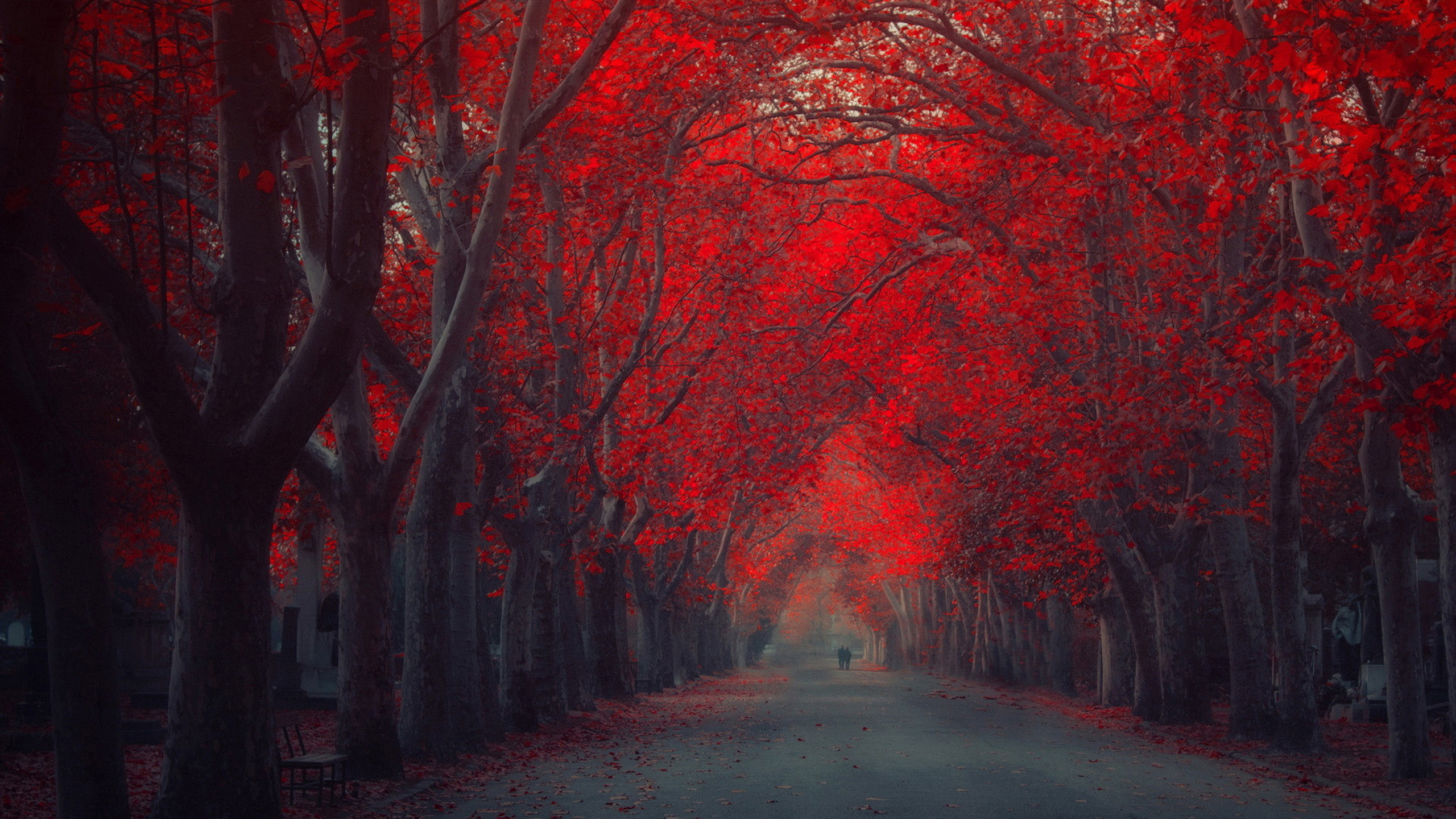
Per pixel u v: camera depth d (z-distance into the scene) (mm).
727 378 29422
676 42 16828
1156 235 20000
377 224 10031
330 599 29656
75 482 8914
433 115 16438
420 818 11891
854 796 13523
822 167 27781
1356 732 23953
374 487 14609
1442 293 12719
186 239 18141
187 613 9906
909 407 30656
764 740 22109
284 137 12203
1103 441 18641
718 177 23797
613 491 28438
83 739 8805
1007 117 18656
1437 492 14273
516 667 23297
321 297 10555
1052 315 22234
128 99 11438
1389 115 12703
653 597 44031
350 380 14453
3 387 8422
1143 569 27766
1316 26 10242
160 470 23047
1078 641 46719
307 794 13258
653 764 17547
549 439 21328
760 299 26219
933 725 26250
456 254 15742
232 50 9891
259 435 9836
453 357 13375
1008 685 49219
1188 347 18406
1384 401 14609
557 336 21219
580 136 19016
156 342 9266
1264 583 34906
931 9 17062
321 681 29453
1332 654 35875
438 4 14266
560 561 29297
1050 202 21922
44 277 18812
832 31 17000
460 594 18812
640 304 24375
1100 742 21594
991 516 31172
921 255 23328
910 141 26125
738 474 30453
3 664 25672
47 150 7562
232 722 9844
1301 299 14453
